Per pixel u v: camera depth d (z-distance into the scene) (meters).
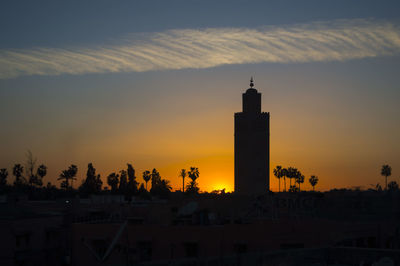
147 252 54.84
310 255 41.97
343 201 72.25
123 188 158.38
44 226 68.31
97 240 55.91
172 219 70.56
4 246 62.22
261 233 56.12
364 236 64.69
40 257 66.56
